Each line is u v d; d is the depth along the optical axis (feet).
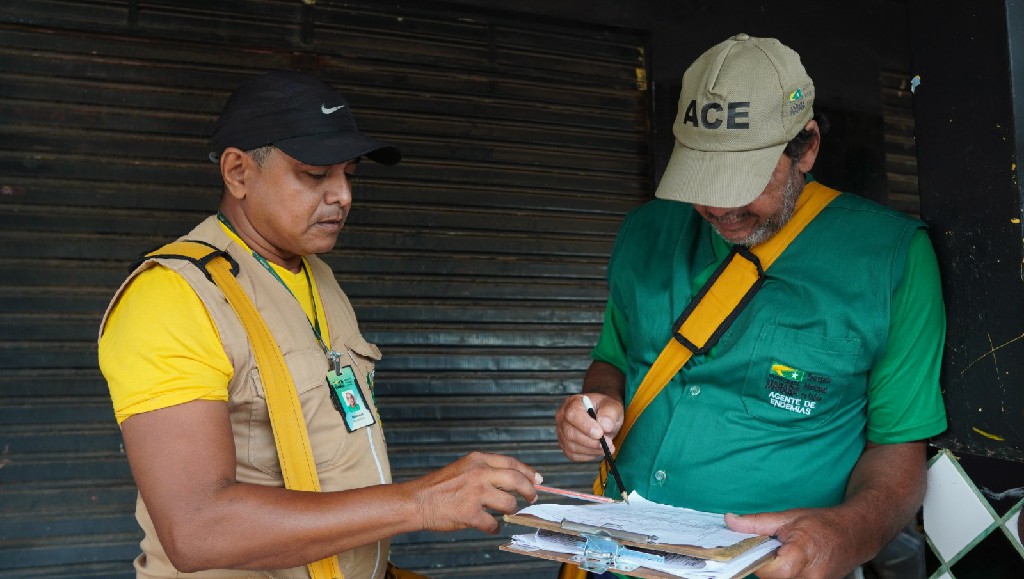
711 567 4.66
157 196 11.64
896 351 6.23
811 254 6.38
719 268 6.63
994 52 6.34
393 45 12.76
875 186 14.61
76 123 11.34
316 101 5.77
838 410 6.30
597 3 13.50
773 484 6.31
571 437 6.70
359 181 12.59
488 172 13.16
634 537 4.80
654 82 13.71
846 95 14.55
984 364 6.34
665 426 6.68
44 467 10.96
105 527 11.10
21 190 11.09
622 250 7.51
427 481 5.27
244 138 5.69
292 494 5.11
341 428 5.85
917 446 6.41
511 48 13.32
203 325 5.28
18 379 10.96
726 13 14.05
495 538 12.73
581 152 13.64
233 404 5.47
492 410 12.98
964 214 6.56
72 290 11.24
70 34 11.35
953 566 6.54
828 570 5.26
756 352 6.32
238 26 12.03
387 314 12.62
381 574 6.20
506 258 13.23
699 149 6.01
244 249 5.93
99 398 11.25
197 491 4.96
